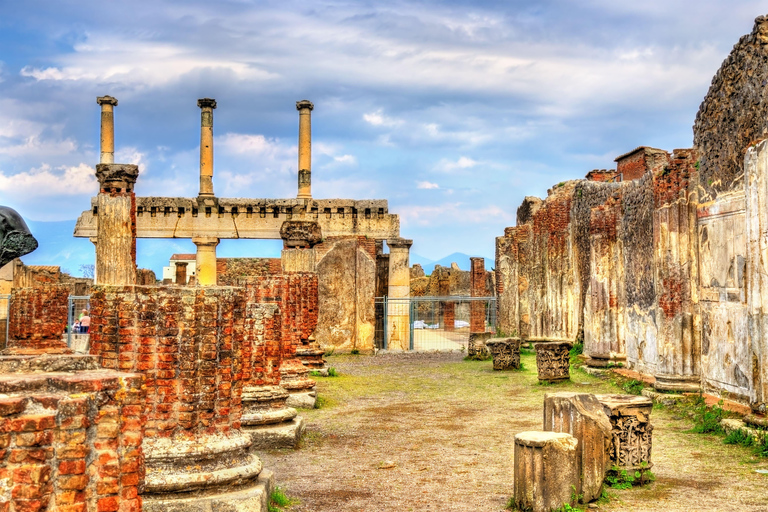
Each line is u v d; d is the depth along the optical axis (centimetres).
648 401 1034
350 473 1113
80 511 498
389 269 3659
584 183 2578
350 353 3222
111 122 3812
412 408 1706
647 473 1027
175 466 834
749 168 1298
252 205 3816
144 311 836
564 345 2077
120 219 1691
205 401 854
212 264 3822
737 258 1419
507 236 3481
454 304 4788
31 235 649
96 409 521
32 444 485
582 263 2578
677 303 1667
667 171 1691
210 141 3853
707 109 1557
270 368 1324
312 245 2233
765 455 1168
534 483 895
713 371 1524
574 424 951
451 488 1026
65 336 3180
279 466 1159
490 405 1739
